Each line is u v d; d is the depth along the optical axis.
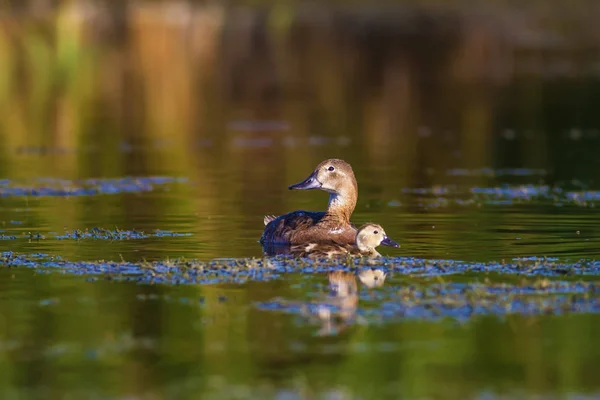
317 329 9.34
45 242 13.64
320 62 39.34
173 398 7.68
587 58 39.81
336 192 14.08
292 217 14.08
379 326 9.43
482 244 13.45
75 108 30.73
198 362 8.48
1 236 14.10
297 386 7.93
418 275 11.41
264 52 41.12
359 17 47.25
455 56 40.38
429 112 30.23
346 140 25.91
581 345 8.87
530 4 48.31
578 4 48.16
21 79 35.03
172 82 35.50
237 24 45.50
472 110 30.36
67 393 7.79
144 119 29.28
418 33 44.09
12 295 10.58
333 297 10.42
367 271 11.63
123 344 8.94
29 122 28.39
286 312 9.88
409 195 18.25
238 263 11.98
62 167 21.80
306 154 23.72
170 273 11.55
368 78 36.62
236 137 26.41
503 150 24.12
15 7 39.28
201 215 16.20
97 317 9.73
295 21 46.62
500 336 9.12
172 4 46.50
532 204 17.08
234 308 10.03
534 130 27.02
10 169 21.44
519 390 7.87
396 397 7.73
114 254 12.79
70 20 37.47
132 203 17.39
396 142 25.58
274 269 11.79
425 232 14.46
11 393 7.80
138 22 42.66
